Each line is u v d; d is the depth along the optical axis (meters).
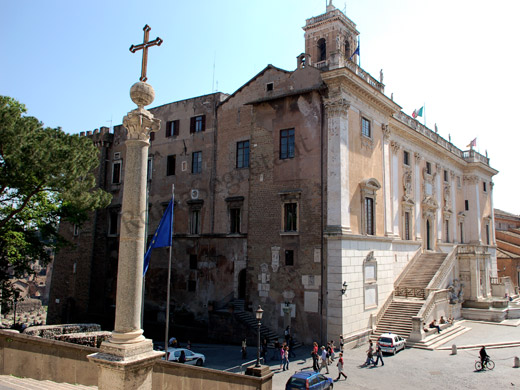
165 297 42.25
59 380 12.62
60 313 49.59
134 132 9.75
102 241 48.19
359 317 32.53
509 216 90.44
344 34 49.66
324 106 33.62
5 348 13.67
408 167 46.47
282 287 33.34
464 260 46.44
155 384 12.61
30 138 27.98
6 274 35.50
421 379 24.31
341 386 23.02
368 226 35.69
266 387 16.02
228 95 42.72
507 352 31.19
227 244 38.88
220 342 34.69
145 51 10.27
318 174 33.06
